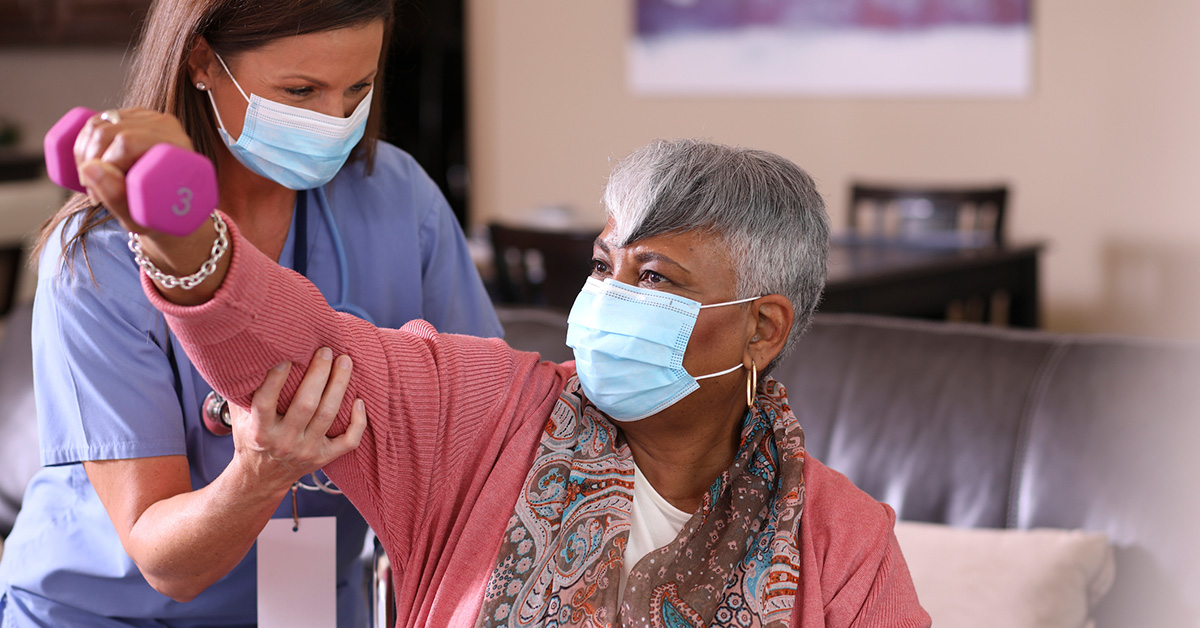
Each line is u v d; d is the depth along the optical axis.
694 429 1.12
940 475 1.73
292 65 1.07
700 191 1.03
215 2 1.06
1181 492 1.59
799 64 4.88
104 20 5.58
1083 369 1.71
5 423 2.01
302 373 0.89
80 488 1.25
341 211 1.31
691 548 1.07
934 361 1.81
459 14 5.52
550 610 1.06
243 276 0.79
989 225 4.48
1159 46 4.11
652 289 1.04
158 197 0.67
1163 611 1.57
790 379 1.87
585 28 5.34
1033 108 4.40
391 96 5.43
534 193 5.59
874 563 1.08
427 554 1.09
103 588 1.25
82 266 1.10
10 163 5.32
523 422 1.12
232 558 1.04
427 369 1.04
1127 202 4.24
